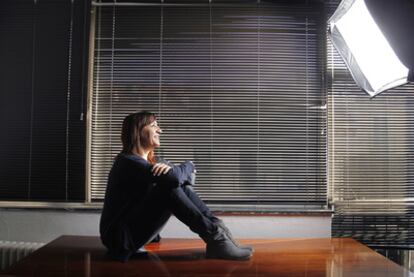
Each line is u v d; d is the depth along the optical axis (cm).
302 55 252
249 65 251
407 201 245
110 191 180
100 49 253
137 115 194
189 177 189
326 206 245
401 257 243
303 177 246
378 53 210
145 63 252
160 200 174
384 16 177
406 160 248
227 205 246
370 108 250
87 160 247
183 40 252
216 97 249
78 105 250
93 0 254
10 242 237
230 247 179
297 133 248
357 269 169
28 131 251
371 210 246
